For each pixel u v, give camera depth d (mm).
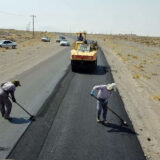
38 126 8297
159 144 7695
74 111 9922
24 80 14992
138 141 7695
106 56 33406
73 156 6543
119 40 100375
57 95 12039
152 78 19469
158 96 13734
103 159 6496
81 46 20031
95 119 9227
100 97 8695
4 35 77312
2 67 19250
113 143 7426
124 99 12297
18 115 9172
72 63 18656
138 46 66375
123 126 8789
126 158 6637
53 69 19562
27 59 24906
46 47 43094
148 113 10562
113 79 16938
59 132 7918
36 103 10656
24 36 82312
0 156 6312
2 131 7762
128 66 24734
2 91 8492
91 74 18172
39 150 6734
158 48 62531
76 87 13805
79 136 7730
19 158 6293
